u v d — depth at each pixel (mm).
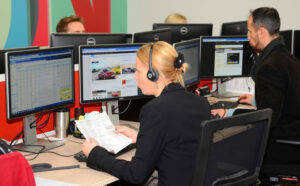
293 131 2260
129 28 5684
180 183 1551
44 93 2027
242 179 1531
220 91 3301
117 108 2418
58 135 2211
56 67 2074
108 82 2307
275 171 2256
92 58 2230
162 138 1536
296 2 4395
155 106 1552
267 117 1517
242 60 3244
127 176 1589
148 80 1670
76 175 1697
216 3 4914
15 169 1124
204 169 1329
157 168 1624
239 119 1376
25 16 4352
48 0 4574
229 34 3586
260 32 2445
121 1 5539
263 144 1558
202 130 1281
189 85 2953
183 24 3365
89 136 1896
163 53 1633
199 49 3037
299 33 3988
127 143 1940
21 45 4348
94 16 5180
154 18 5445
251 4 4672
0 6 4098
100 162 1707
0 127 2037
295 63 2295
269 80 2219
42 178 1660
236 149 1466
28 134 2061
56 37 2537
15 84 1874
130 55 2348
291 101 2238
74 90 2199
